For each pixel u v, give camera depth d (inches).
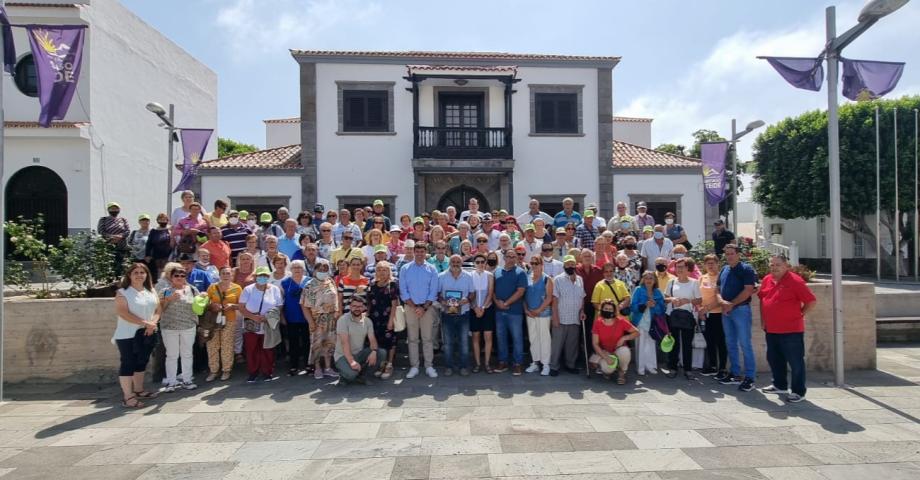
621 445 188.7
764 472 166.9
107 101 661.3
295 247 342.6
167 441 197.8
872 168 813.9
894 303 400.8
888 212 837.8
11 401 253.3
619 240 365.7
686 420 215.2
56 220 620.1
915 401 239.8
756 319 300.7
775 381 254.1
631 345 305.7
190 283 289.0
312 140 677.9
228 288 285.9
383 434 201.6
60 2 530.3
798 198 896.9
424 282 286.8
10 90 610.9
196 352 305.0
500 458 178.4
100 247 318.0
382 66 690.8
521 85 703.7
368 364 272.1
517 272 291.9
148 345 251.4
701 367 290.4
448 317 288.0
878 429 203.5
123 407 240.8
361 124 689.6
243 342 304.0
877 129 788.0
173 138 520.4
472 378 283.6
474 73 674.8
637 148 786.2
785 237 1106.1
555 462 175.0
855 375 288.5
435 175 695.1
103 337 287.6
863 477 163.0
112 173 671.1
